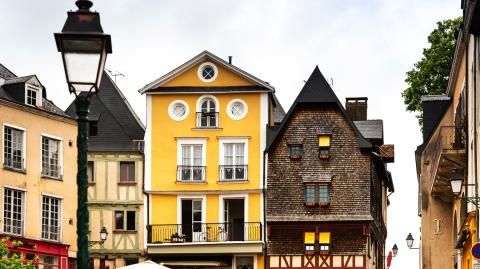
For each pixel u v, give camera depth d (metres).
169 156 50.03
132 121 51.72
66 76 12.38
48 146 42.97
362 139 49.06
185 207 49.91
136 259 49.25
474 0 27.17
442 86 49.91
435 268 41.19
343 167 49.03
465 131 32.69
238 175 49.59
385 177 57.00
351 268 48.12
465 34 31.23
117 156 49.91
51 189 42.81
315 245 48.56
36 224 41.94
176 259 49.16
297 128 49.50
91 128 50.38
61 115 43.59
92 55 12.42
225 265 48.97
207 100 50.28
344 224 48.53
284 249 48.72
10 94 42.03
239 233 49.69
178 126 50.12
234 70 50.09
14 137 41.38
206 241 49.12
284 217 48.91
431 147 41.25
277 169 49.34
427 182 41.75
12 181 41.00
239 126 49.94
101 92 52.34
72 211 43.75
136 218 49.56
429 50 50.66
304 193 49.03
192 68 50.47
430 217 41.47
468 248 32.28
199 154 50.06
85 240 12.48
